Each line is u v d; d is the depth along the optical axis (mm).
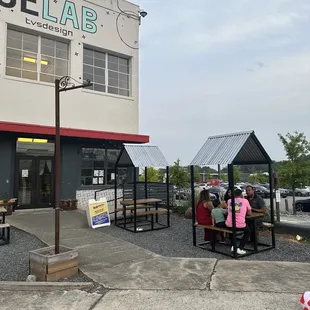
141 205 10531
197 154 7398
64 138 13047
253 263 5789
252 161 7688
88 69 14008
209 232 7434
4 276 5199
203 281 4863
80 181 13422
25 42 12445
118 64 15016
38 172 12633
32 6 12391
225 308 3949
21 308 4070
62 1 13172
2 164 11578
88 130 12859
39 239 7637
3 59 11664
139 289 4598
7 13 11805
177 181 14477
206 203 7215
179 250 6875
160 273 5246
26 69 12406
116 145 14469
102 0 14352
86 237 7953
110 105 14227
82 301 4254
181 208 12102
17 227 8867
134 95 15070
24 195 12305
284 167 16688
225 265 5656
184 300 4195
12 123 11195
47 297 4410
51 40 13102
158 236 8312
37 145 12633
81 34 13633
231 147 6703
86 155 13828
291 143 16438
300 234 8586
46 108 12555
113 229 9203
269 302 4102
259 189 30719
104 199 9734
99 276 5121
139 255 6332
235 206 6473
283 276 5070
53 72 13055
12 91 11797
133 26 15367
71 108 13102
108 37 14445
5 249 6824
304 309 3729
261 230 8719
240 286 4648
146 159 9250
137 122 15047
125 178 14703
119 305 4094
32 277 4949
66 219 10461
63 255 5094
